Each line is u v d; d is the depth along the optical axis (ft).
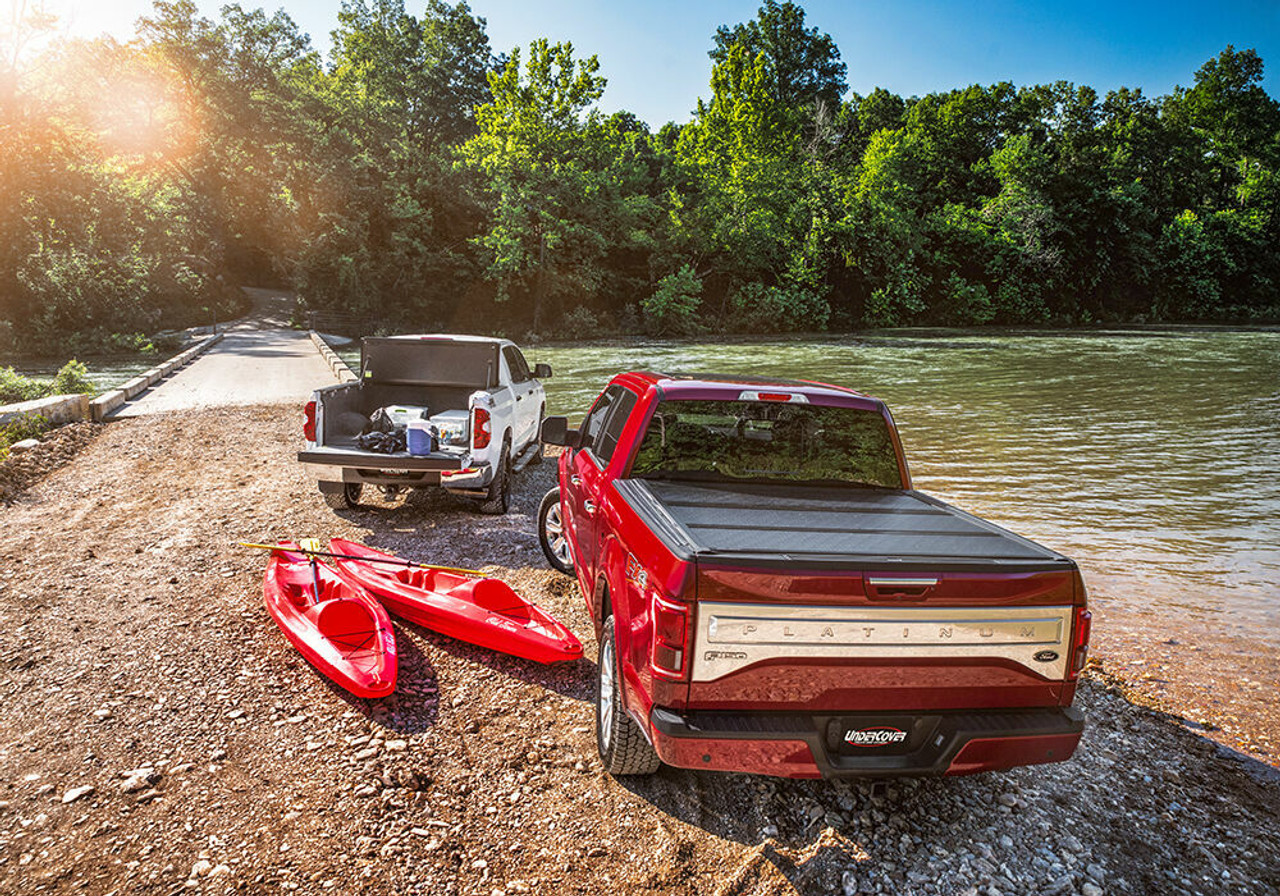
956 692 10.23
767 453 14.99
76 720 13.58
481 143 185.78
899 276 217.97
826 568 9.63
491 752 13.02
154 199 161.38
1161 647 19.48
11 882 9.66
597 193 184.03
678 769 12.71
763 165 211.20
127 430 44.21
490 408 26.91
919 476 39.40
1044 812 11.89
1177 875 10.58
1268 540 28.96
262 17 202.08
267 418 48.91
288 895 9.55
